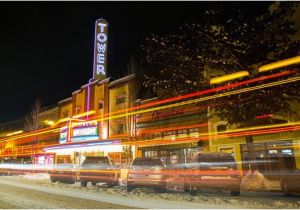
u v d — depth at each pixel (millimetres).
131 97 28922
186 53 16453
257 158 19125
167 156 25391
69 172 19047
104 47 36156
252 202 10062
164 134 25922
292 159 17625
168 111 24984
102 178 16922
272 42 14727
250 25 15055
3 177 26234
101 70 35562
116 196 12125
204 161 12328
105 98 32969
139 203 10031
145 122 27594
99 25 36125
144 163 13961
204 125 23109
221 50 15594
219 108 15703
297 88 13945
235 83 14938
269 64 14703
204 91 16047
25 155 46156
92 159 17938
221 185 11867
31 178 24594
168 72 16891
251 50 14883
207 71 16828
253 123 16984
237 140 20547
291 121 17891
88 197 11773
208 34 15734
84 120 33469
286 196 12156
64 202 10273
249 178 14523
